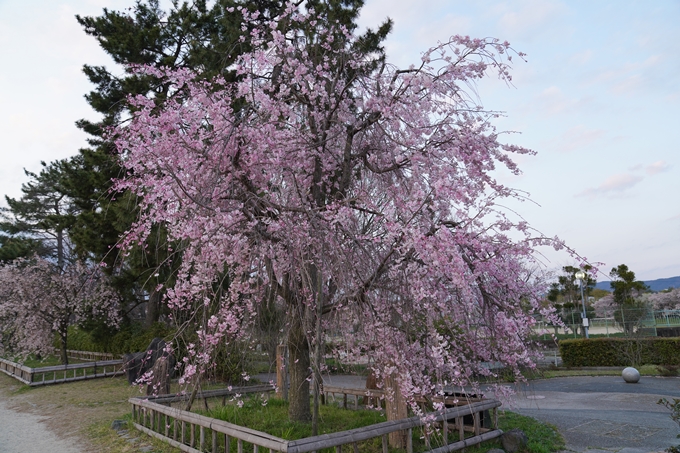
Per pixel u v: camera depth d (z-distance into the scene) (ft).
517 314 13.87
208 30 37.65
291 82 18.49
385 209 14.84
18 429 24.23
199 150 14.48
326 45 19.70
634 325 54.08
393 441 16.81
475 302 14.58
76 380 41.57
